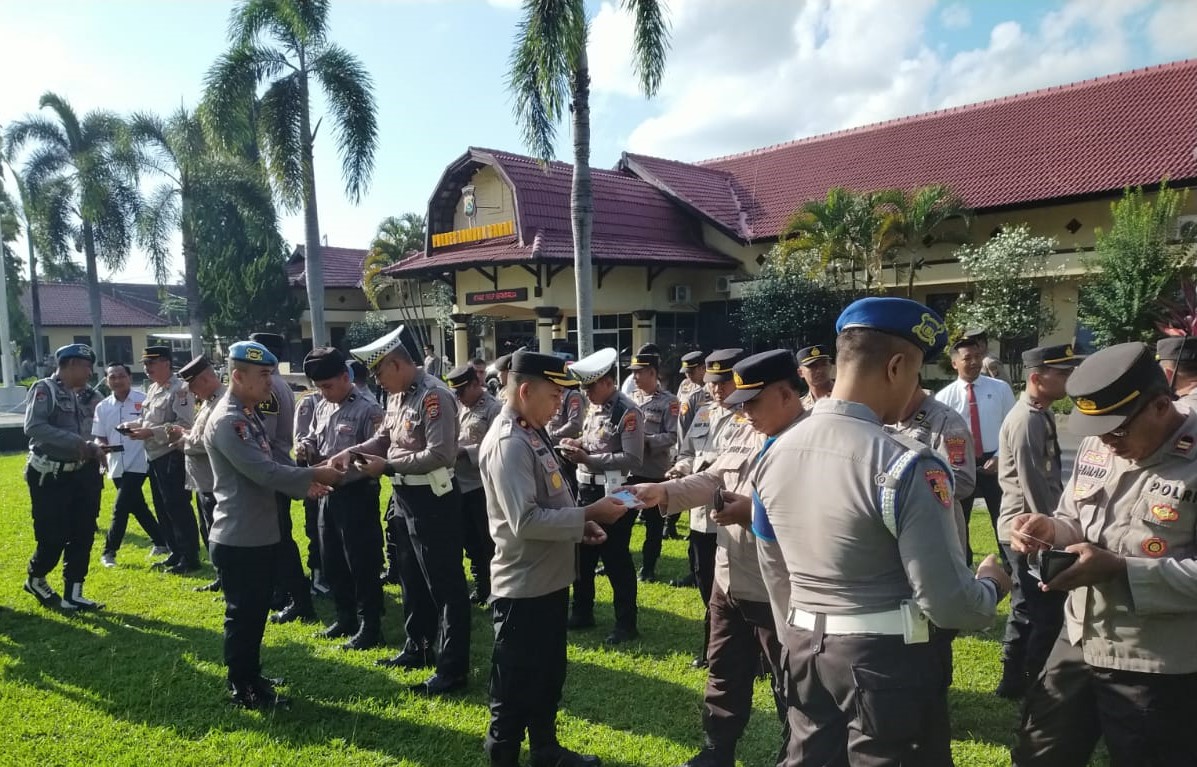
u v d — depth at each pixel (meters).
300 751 3.36
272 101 14.91
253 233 21.97
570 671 4.26
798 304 16.02
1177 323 12.22
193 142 20.19
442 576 3.96
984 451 5.07
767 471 2.02
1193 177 13.46
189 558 6.29
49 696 3.91
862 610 1.79
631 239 18.64
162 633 4.80
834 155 20.69
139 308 40.22
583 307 10.46
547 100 9.66
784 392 2.83
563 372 3.06
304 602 5.24
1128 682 2.12
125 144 20.59
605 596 5.66
